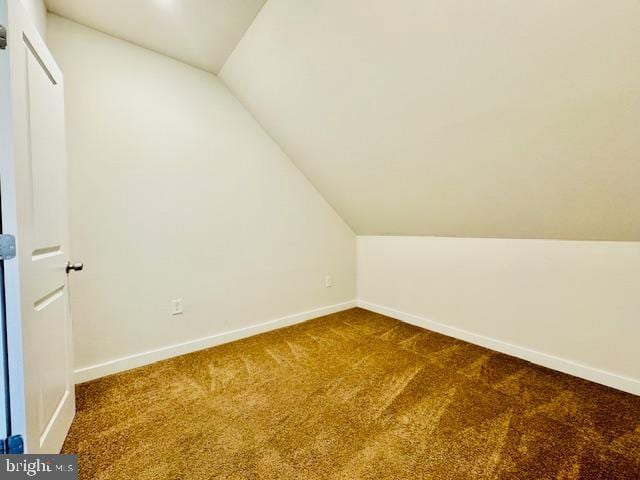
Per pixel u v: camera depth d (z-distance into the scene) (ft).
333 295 10.46
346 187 8.70
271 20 5.34
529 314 6.67
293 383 5.63
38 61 3.39
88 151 5.65
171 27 5.69
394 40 4.44
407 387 5.49
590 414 4.67
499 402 5.01
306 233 9.50
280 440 4.11
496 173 5.53
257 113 7.82
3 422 2.73
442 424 4.44
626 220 4.98
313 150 7.94
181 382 5.65
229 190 7.64
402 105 5.33
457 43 4.02
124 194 6.06
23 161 2.90
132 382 5.64
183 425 4.41
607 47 3.24
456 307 8.11
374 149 6.70
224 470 3.59
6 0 2.64
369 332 8.49
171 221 6.70
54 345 3.72
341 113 6.28
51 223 3.72
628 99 3.52
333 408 4.84
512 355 6.93
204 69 7.14
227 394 5.25
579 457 3.78
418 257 9.09
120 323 6.08
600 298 5.68
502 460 3.74
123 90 6.03
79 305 5.61
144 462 3.71
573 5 3.10
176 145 6.74
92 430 4.28
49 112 3.73
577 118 4.00
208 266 7.32
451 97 4.72
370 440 4.10
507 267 7.02
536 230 6.28
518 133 4.63
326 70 5.56
